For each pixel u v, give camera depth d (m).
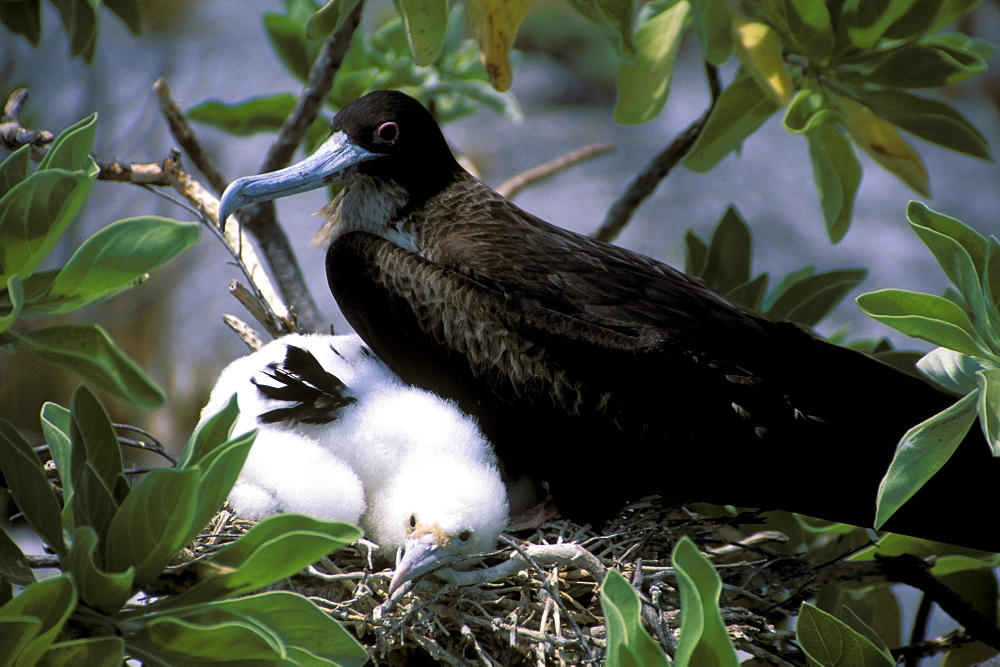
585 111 23.03
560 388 8.09
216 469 5.42
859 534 9.95
